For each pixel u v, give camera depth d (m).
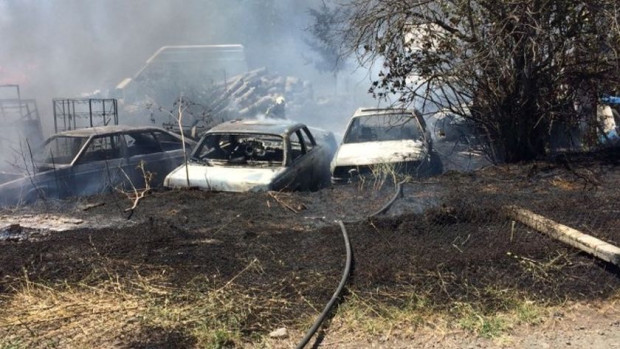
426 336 3.51
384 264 4.40
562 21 7.11
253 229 5.48
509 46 7.41
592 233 4.87
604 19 6.94
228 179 7.41
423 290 3.99
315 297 3.95
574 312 3.76
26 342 3.40
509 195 6.27
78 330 3.54
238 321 3.62
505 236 4.97
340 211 6.16
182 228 5.59
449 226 5.29
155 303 3.85
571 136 8.80
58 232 5.52
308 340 3.37
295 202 6.48
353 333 3.54
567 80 7.68
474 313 3.70
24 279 4.27
